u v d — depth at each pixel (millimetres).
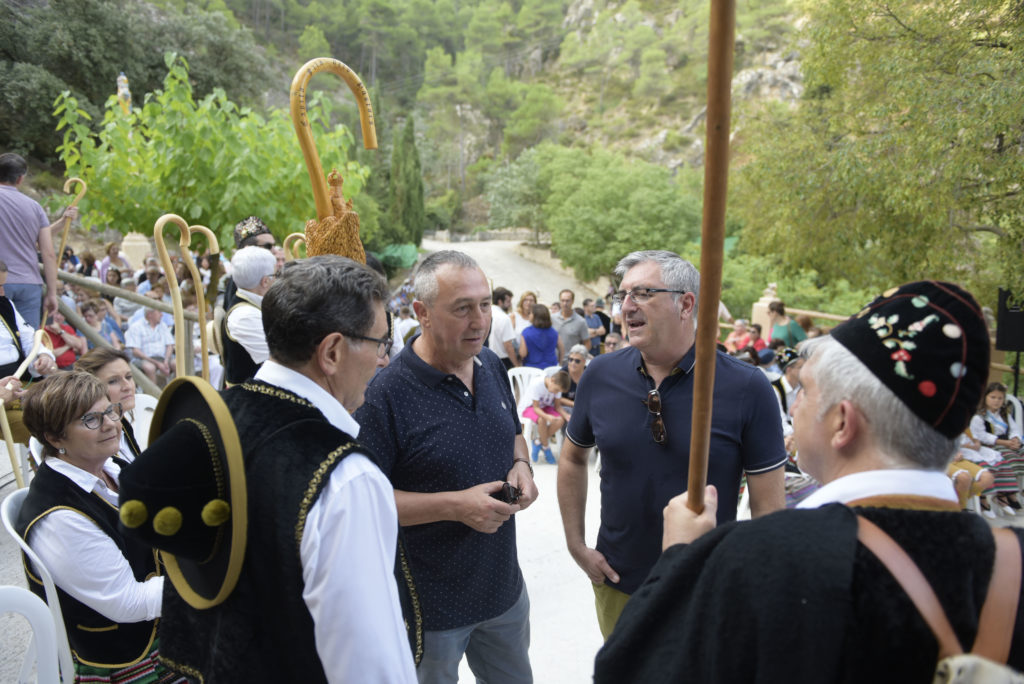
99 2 31406
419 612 1313
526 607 2012
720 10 772
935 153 7445
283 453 1101
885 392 861
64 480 1702
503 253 60844
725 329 11203
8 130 29250
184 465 1062
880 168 8305
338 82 80438
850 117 9492
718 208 872
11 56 29609
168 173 6305
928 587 747
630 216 43938
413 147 57750
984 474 4137
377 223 46375
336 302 1211
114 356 2176
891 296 917
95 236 24750
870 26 8711
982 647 746
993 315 8258
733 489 1778
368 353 1278
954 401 837
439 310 1725
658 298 1746
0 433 3061
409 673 1128
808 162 9953
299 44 94250
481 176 82500
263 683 1088
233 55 40750
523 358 6234
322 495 1070
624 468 1852
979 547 796
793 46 10398
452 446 1755
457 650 1812
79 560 1633
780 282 18922
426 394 1771
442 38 111500
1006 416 4957
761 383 1772
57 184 29219
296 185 6508
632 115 93500
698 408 1042
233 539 1051
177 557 1139
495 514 1672
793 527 800
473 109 98500
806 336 8039
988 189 7750
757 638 752
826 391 927
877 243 10469
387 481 1164
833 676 715
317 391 1232
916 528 792
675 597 896
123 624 1736
